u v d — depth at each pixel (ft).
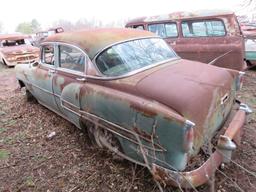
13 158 12.76
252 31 28.02
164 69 10.60
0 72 37.01
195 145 8.55
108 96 9.97
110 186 10.22
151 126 8.56
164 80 9.42
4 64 41.52
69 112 12.99
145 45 12.22
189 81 9.33
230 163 10.83
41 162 12.24
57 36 14.03
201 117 8.64
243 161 11.01
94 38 11.87
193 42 22.99
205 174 8.43
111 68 10.73
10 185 10.89
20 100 21.29
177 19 23.62
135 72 10.37
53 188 10.46
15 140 14.53
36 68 16.31
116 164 11.39
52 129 15.43
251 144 12.20
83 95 11.25
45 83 14.93
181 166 8.29
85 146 13.17
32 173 11.51
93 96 10.65
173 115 8.07
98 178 10.73
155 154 8.75
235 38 21.04
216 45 21.80
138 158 9.77
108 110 9.99
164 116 8.21
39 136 14.75
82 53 11.76
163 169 8.62
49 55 14.71
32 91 17.94
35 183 10.85
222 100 9.96
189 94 8.59
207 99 8.96
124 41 11.78
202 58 22.75
